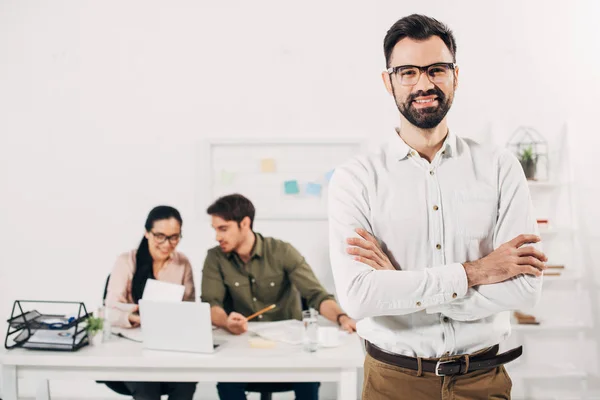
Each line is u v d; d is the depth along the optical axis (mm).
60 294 3572
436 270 1606
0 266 3574
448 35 1695
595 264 3496
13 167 3570
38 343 2504
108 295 3332
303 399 2945
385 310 1621
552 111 3508
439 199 1719
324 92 3537
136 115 3547
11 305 3572
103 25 3547
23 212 3570
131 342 2627
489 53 3510
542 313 3494
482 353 1650
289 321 2914
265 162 3508
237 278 3279
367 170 1782
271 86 3541
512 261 1597
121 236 3557
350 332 2812
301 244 3518
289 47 3537
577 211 3500
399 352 1663
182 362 2387
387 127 3529
